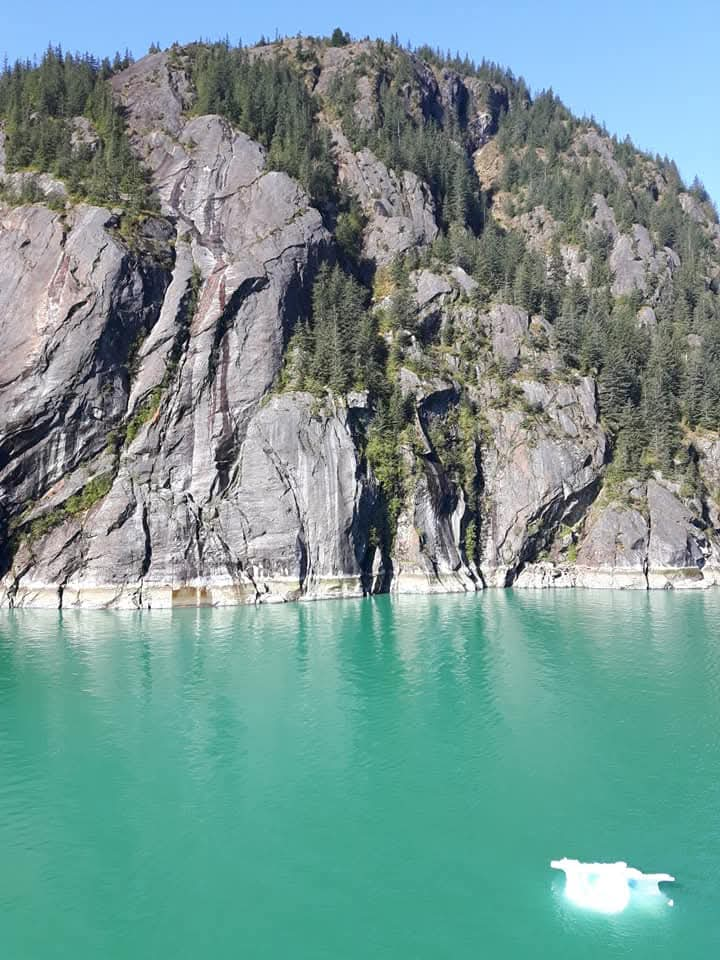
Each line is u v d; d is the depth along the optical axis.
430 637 67.62
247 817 32.00
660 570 106.31
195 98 131.62
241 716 44.72
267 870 28.02
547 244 157.38
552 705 46.84
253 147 120.19
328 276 112.69
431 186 150.88
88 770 36.75
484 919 25.17
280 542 94.31
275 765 37.31
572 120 194.50
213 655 60.31
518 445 111.81
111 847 29.64
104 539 89.88
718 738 41.09
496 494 111.00
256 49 173.00
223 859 28.77
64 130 118.38
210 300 101.56
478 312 121.31
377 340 111.38
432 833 30.62
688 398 122.12
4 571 89.62
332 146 144.50
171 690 50.00
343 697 48.47
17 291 97.94
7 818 31.97
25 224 101.75
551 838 30.27
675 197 174.75
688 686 51.00
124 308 97.62
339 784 35.16
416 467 103.00
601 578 106.94
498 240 139.62
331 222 125.06
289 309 106.19
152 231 105.06
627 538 107.25
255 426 97.69
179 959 23.28
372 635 68.81
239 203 113.69
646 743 40.34
